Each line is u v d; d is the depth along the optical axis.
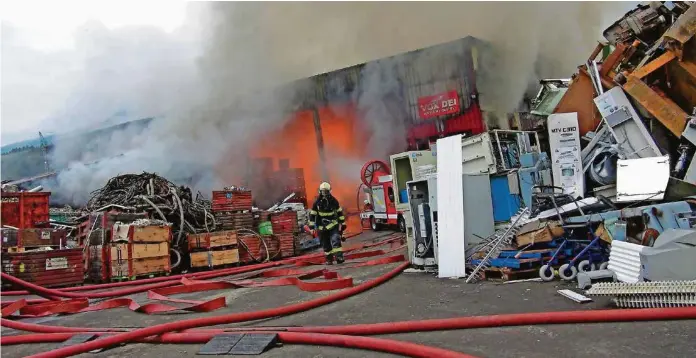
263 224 12.70
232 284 7.68
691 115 6.87
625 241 5.26
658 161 6.04
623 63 7.76
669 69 7.02
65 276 9.28
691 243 4.22
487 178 7.25
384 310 4.92
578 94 8.14
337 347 3.66
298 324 4.58
